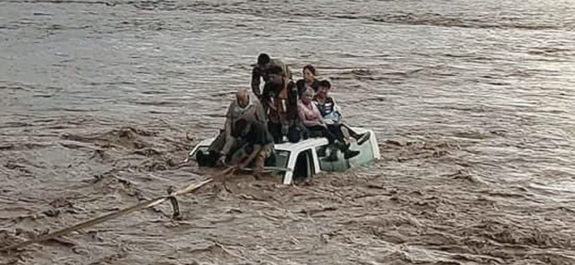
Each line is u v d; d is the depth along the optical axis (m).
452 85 31.11
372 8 72.56
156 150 18.41
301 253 11.80
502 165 17.80
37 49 40.25
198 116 23.33
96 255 11.63
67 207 13.92
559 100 27.98
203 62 36.75
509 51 43.34
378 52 41.88
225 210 13.60
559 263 11.66
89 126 21.47
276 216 13.38
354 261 11.51
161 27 52.88
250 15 63.56
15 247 11.81
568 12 71.88
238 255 11.68
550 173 17.16
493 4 79.44
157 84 30.00
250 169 15.21
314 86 16.27
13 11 62.94
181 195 14.25
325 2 78.50
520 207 14.44
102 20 57.03
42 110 24.03
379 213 13.68
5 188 15.21
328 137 15.98
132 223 12.98
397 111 24.97
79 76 31.70
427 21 61.09
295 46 43.59
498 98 28.11
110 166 16.94
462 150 19.19
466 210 14.09
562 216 13.95
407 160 17.73
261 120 15.29
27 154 17.80
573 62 39.31
